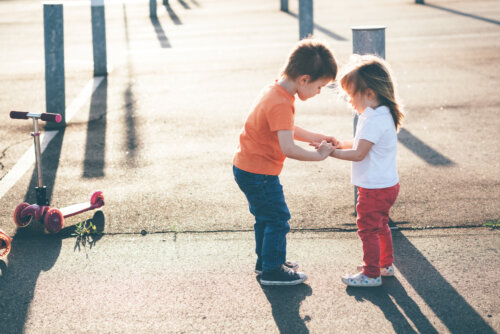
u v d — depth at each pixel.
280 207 3.60
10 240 4.09
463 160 5.84
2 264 4.01
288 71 3.33
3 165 5.95
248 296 3.59
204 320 3.35
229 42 12.75
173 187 5.34
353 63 3.52
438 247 4.15
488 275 3.76
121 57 11.47
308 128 7.05
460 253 4.05
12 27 15.80
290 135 3.34
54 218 4.38
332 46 11.56
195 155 6.20
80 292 3.67
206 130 7.05
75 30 14.92
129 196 5.14
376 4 17.89
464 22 14.12
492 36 12.30
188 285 3.73
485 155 5.95
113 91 8.96
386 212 3.60
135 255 4.12
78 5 20.25
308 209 4.82
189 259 4.06
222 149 6.38
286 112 3.33
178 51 11.91
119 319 3.38
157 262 4.03
